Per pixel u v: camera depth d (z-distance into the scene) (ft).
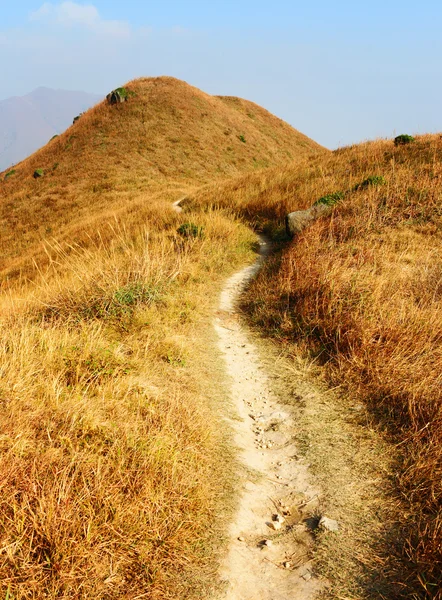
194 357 18.35
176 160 114.93
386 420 14.29
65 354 14.88
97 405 12.30
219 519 10.43
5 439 9.98
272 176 65.92
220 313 24.21
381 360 16.65
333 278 22.36
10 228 90.12
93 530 8.52
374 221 32.30
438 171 40.52
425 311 19.06
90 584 7.82
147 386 14.47
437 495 10.80
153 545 9.00
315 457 13.08
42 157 120.78
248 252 36.09
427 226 31.60
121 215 63.05
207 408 14.89
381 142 73.10
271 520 10.87
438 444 12.41
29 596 7.38
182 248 33.24
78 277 22.74
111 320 19.54
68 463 9.84
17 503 8.64
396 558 9.48
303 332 20.39
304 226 36.68
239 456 13.05
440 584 8.43
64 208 92.99
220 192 62.28
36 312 20.57
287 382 17.44
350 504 11.17
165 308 21.71
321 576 9.20
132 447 10.94
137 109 128.26
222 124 136.98
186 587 8.52
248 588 8.82
